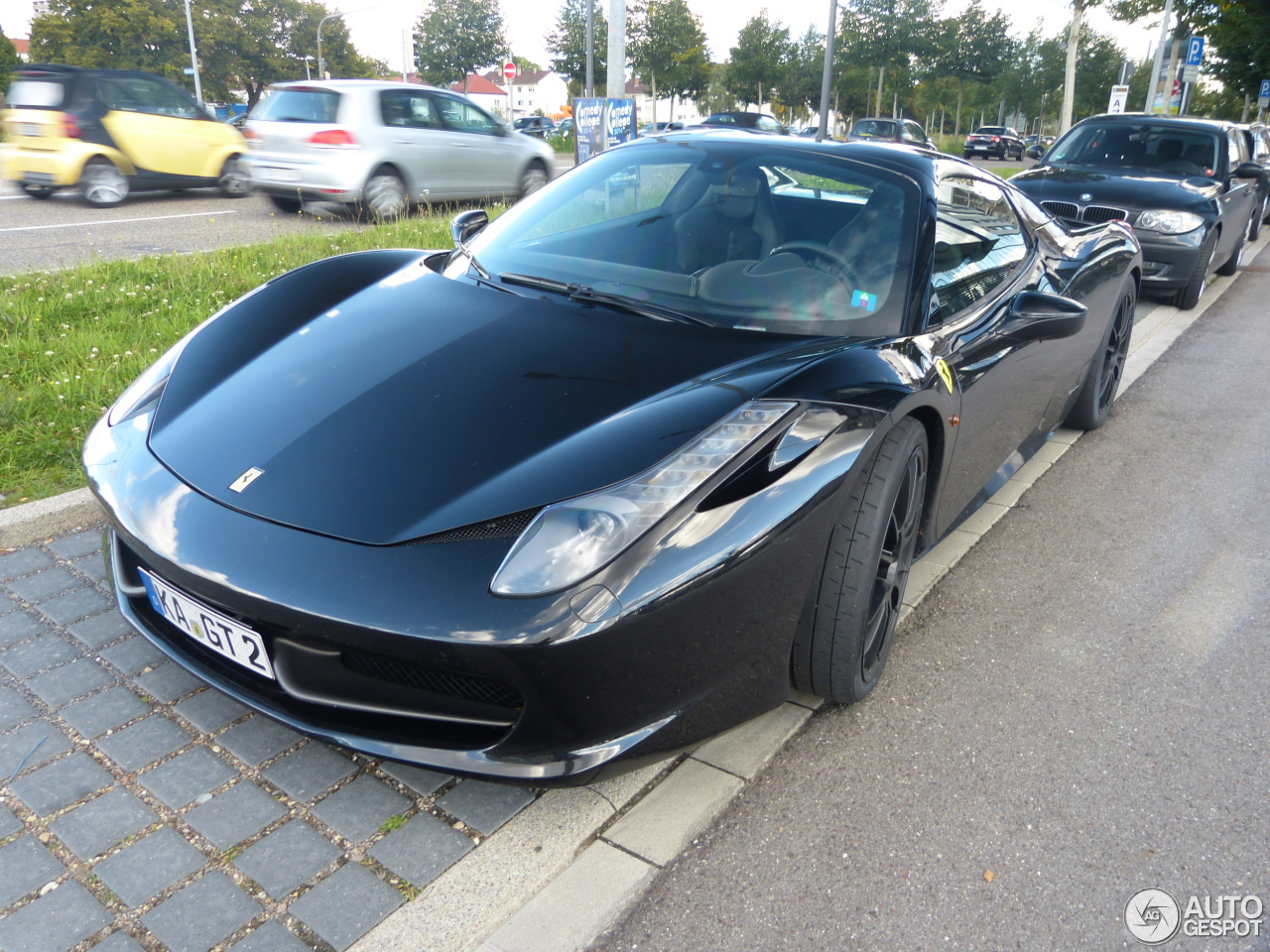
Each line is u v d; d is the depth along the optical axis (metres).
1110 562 3.23
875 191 2.69
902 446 2.12
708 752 2.18
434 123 10.31
